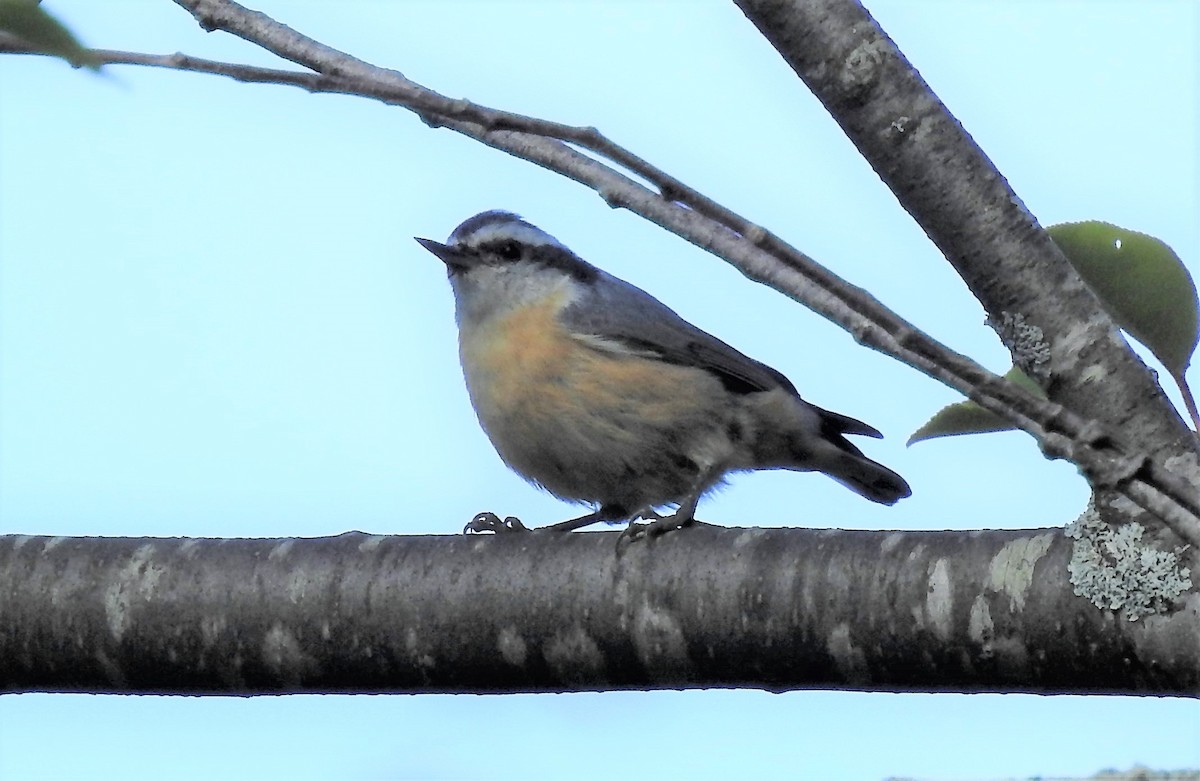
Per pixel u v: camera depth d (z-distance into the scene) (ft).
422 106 17.99
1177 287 21.75
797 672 23.61
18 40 18.35
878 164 22.43
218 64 18.51
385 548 25.53
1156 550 21.30
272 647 25.20
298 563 25.46
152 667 25.46
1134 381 21.59
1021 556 22.17
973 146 22.27
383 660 25.07
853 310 17.63
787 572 23.53
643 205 18.69
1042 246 22.03
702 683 24.36
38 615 25.55
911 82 22.20
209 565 25.61
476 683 25.13
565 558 24.76
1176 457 21.20
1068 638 21.66
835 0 22.24
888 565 22.97
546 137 19.04
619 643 24.27
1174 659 21.06
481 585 24.82
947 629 22.38
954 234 22.30
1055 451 17.47
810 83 22.49
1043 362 21.94
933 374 17.44
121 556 25.88
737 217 17.57
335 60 21.50
